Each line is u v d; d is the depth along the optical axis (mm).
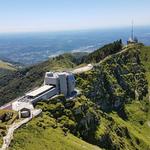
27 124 150000
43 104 182500
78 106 192375
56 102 187500
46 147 136250
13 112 160375
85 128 187875
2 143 126125
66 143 149125
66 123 175375
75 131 177375
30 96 186250
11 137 132125
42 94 193000
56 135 153000
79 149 150000
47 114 174500
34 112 166625
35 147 132125
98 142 188125
